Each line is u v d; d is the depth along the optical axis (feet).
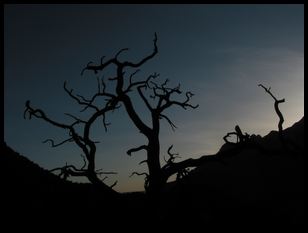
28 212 76.59
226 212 99.19
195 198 88.63
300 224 109.50
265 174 265.13
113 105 69.00
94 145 68.49
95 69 69.21
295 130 248.73
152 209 66.59
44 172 125.08
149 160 68.59
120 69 69.41
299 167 249.14
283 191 223.30
